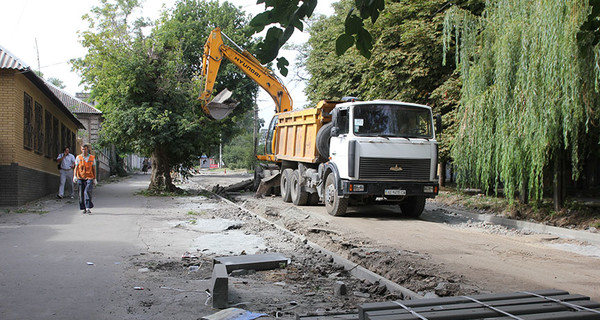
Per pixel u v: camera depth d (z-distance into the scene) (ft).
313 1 12.23
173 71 67.56
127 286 19.33
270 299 17.95
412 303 12.32
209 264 23.75
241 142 268.62
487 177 41.42
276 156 65.41
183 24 118.42
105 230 34.14
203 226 37.11
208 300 17.56
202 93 65.05
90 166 44.32
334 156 45.16
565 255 27.89
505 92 38.04
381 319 10.96
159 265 23.09
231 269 22.21
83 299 17.42
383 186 42.09
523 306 12.17
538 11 34.60
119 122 65.87
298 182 55.01
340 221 41.14
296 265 24.07
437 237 33.40
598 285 21.02
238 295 18.31
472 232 36.52
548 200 50.60
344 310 16.61
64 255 25.05
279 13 12.28
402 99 63.05
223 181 117.29
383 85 65.72
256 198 66.18
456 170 45.55
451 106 61.41
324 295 18.86
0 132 47.73
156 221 39.65
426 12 60.75
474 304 12.39
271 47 13.28
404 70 61.82
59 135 75.51
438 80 62.69
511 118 37.50
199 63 121.90
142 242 29.60
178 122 66.03
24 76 50.08
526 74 35.50
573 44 31.91
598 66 31.07
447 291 18.78
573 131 35.73
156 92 67.41
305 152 54.03
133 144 66.95
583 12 31.78
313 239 32.73
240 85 129.59
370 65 65.41
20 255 24.88
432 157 43.55
